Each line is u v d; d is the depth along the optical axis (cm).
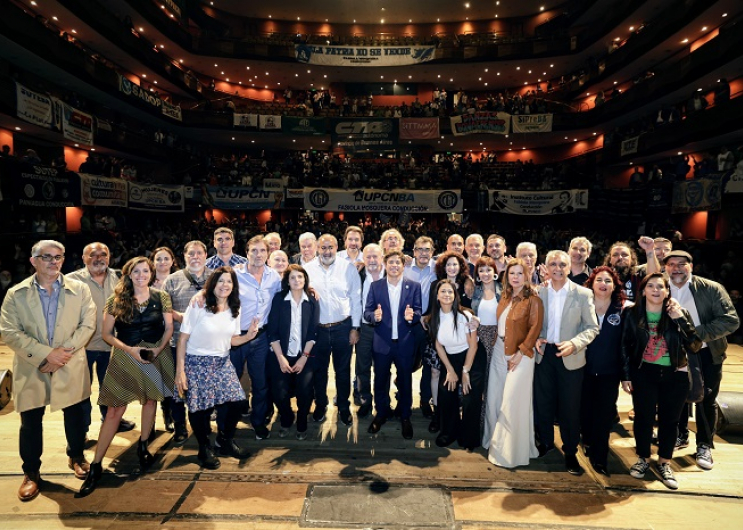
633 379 342
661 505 307
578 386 348
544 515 294
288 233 1858
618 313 353
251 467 352
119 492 317
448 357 382
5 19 1179
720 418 412
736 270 1138
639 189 1719
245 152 2731
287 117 2253
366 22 2705
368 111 2356
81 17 1525
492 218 2328
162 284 411
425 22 2689
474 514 294
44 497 310
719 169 1329
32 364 308
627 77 2094
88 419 405
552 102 2331
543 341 355
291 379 418
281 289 398
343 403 431
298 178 2083
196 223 1947
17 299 307
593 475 345
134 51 1838
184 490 319
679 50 1789
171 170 2147
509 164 2378
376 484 328
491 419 380
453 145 2645
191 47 2247
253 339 394
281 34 2588
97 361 405
